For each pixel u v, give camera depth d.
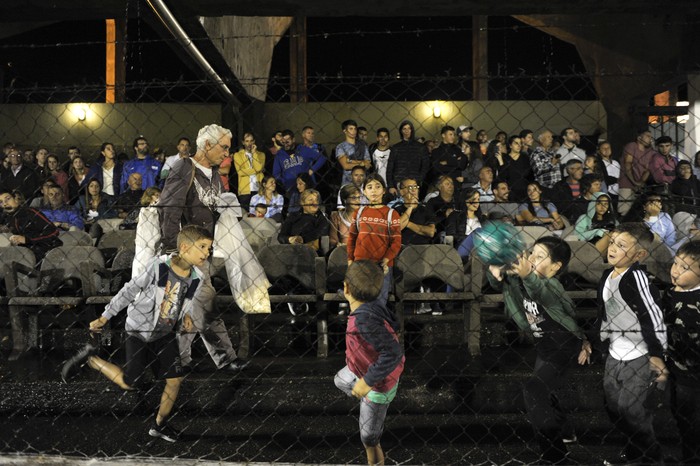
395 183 7.75
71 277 5.93
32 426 4.43
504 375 4.50
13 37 13.83
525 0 6.84
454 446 4.20
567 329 3.81
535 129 12.95
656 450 3.66
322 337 5.29
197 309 4.59
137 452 4.11
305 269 5.73
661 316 3.53
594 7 7.09
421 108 12.91
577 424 4.43
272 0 6.98
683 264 3.61
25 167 7.91
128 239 6.54
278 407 4.51
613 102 12.76
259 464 3.55
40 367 5.02
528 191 7.10
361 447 4.18
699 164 7.12
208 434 4.35
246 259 5.03
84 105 12.73
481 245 4.12
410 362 4.99
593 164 7.47
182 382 4.55
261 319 5.68
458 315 5.70
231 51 10.42
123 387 4.17
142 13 7.50
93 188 8.02
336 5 7.15
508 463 3.96
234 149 9.02
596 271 5.73
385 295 4.96
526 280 3.81
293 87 13.37
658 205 5.99
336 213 6.27
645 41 11.25
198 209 4.75
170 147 12.82
